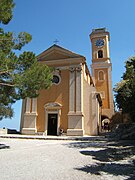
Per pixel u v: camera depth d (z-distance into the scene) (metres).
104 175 5.91
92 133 24.25
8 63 10.65
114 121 33.06
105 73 42.38
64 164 7.39
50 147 12.30
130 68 12.82
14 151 10.50
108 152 10.44
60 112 25.08
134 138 17.69
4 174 5.82
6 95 11.95
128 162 7.99
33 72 11.05
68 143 14.93
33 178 5.47
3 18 11.23
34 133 24.75
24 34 11.54
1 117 18.05
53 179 5.41
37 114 25.72
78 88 25.19
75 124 23.88
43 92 26.41
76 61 26.16
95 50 44.56
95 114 24.78
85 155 9.52
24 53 11.38
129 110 13.84
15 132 26.42
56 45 27.69
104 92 41.12
